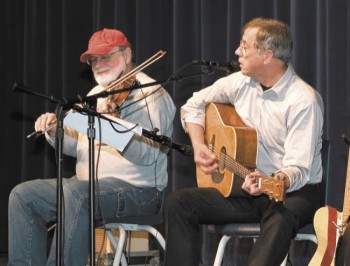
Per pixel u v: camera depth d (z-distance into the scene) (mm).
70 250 3604
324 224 3402
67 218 3639
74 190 3672
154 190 3979
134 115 3883
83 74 6133
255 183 3293
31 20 6422
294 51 4703
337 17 4480
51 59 6281
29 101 6348
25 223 3717
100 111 3604
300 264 4699
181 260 3518
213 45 5211
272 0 4914
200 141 3875
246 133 3645
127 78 3631
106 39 4012
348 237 3176
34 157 6301
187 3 5367
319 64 4617
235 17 5074
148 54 5637
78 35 6148
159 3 5621
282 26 3709
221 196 3664
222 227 3686
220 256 3711
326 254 3361
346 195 3404
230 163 3637
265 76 3732
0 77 6535
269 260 3258
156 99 3939
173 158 5324
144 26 5637
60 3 6301
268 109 3740
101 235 5043
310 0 4699
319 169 3732
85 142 4086
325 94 4594
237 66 3400
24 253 3709
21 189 3754
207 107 4023
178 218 3572
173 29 5469
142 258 5215
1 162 6504
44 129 3479
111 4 5945
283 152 3732
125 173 3928
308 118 3572
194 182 5273
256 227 3582
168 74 5582
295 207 3475
